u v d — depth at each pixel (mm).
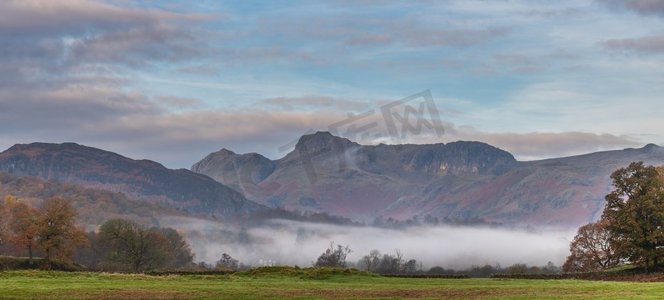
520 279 106750
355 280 102000
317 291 82125
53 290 76250
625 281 101125
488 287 88000
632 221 127750
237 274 109062
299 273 107688
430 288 87188
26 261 158000
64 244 164875
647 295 71312
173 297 74375
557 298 71375
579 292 77875
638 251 127062
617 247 131750
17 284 81188
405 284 94938
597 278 111062
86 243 169625
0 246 181500
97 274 99062
